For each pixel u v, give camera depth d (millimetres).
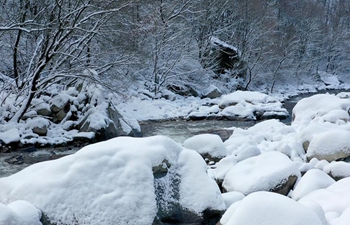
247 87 28062
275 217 3092
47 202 3768
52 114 12336
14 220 3373
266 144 8906
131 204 3799
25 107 11672
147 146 4367
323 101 12781
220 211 4215
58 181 3908
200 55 25562
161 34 20625
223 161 7109
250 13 28719
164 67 20922
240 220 3154
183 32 23234
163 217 3998
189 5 22703
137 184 3947
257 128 11609
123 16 15047
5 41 14266
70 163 4090
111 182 3934
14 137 10633
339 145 6934
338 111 10906
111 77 15844
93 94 12484
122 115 13250
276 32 32844
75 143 11258
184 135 13414
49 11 12953
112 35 14953
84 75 12305
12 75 15391
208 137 8289
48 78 12188
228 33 28938
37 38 13828
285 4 36344
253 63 28359
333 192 4594
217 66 25938
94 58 14539
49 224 3676
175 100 20594
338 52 41469
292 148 7980
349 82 40281
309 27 36969
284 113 17359
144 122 15688
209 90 22797
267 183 5527
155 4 20047
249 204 3264
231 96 18469
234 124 15734
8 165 9344
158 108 17547
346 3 46844
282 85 33188
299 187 5387
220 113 17109
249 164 6367
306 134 8203
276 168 5797
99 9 13375
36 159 9852
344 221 3359
